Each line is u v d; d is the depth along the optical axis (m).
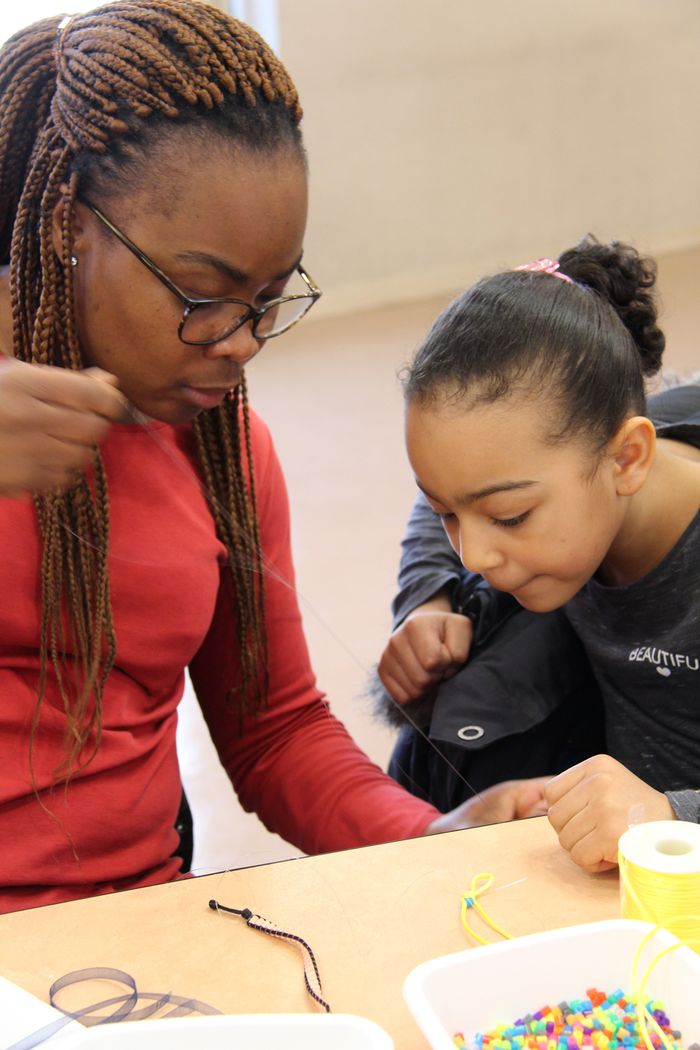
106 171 0.94
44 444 0.82
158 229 0.93
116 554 1.10
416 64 5.27
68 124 0.95
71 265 0.97
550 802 0.95
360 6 5.10
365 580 2.48
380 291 5.49
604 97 5.67
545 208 5.70
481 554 1.17
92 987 0.80
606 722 1.37
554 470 1.14
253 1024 0.68
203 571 1.16
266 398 4.39
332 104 5.18
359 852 0.95
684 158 5.91
